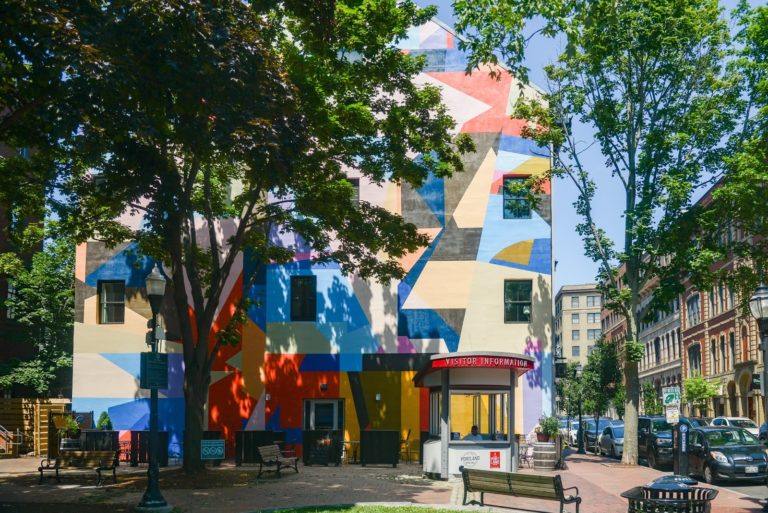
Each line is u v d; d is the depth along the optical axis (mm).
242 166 23406
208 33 13562
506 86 30641
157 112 14359
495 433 23484
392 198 30375
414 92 21328
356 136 22688
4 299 38125
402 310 29828
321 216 21094
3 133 14047
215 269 21844
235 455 27312
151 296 16422
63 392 42062
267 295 30344
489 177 30234
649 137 28531
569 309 145500
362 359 29703
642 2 28016
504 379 22297
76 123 13562
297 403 29719
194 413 21266
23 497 17609
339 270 30219
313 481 20672
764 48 27562
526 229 29906
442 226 30094
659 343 89438
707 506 11305
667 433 28516
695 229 29484
